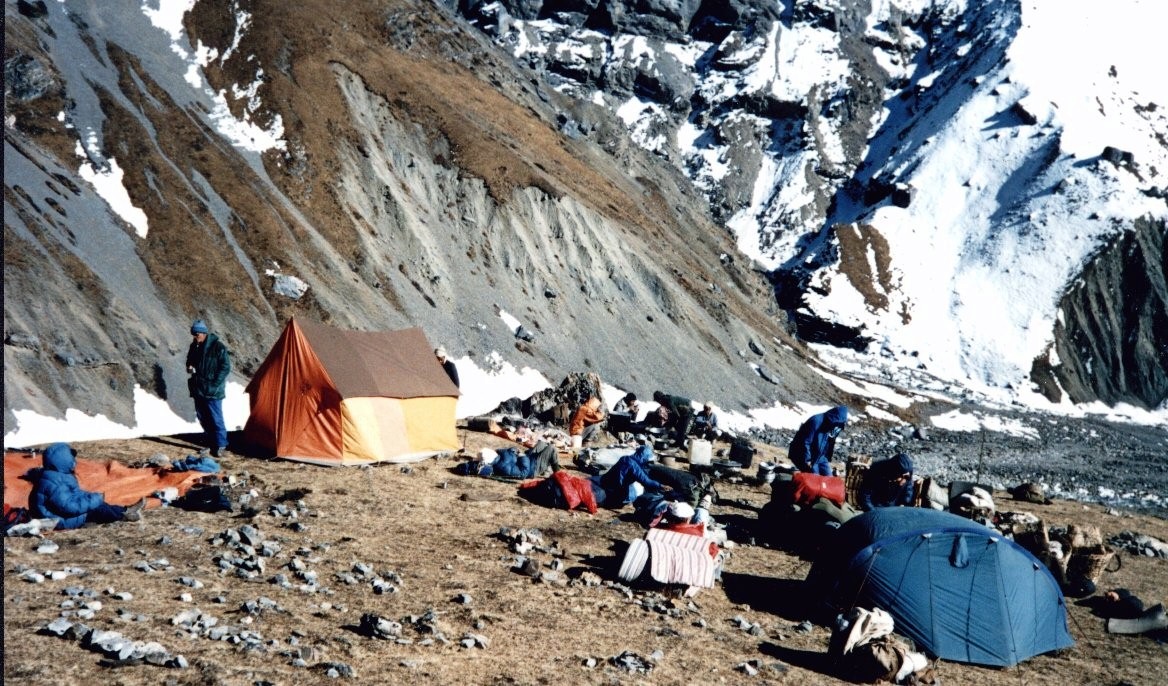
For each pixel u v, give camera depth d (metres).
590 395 28.50
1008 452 57.47
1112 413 94.25
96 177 36.41
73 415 24.97
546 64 146.75
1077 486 39.91
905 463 15.99
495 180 56.56
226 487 15.12
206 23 52.72
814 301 102.50
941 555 11.95
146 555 10.95
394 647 8.95
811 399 65.44
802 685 9.68
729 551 15.28
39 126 36.91
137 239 34.59
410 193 51.62
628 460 17.62
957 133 132.00
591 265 58.00
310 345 18.39
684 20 163.00
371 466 18.41
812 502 15.98
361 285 41.31
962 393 88.44
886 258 112.25
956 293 107.56
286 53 53.94
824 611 12.30
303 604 9.93
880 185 129.88
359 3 68.44
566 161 73.94
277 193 43.34
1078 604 14.41
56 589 9.20
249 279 36.50
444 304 45.50
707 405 27.89
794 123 147.50
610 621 10.90
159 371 28.91
